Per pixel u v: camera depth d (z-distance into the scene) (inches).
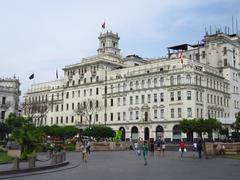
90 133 3843.5
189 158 2054.6
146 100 4539.9
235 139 3681.1
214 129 3371.1
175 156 2268.7
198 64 4394.7
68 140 3602.4
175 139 4160.9
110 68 5359.3
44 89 6230.3
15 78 5674.2
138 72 4736.7
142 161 1797.5
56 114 5831.7
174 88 4256.9
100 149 3196.4
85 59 5629.9
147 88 4532.5
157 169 1322.6
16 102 5009.8
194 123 3282.5
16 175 1083.9
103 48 5984.3
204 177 1030.4
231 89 4899.1
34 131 1690.5
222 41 5004.9
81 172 1211.2
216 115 4517.7
